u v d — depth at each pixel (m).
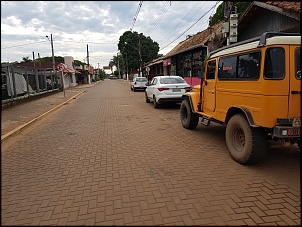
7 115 10.80
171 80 12.15
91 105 14.74
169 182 3.88
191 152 5.34
